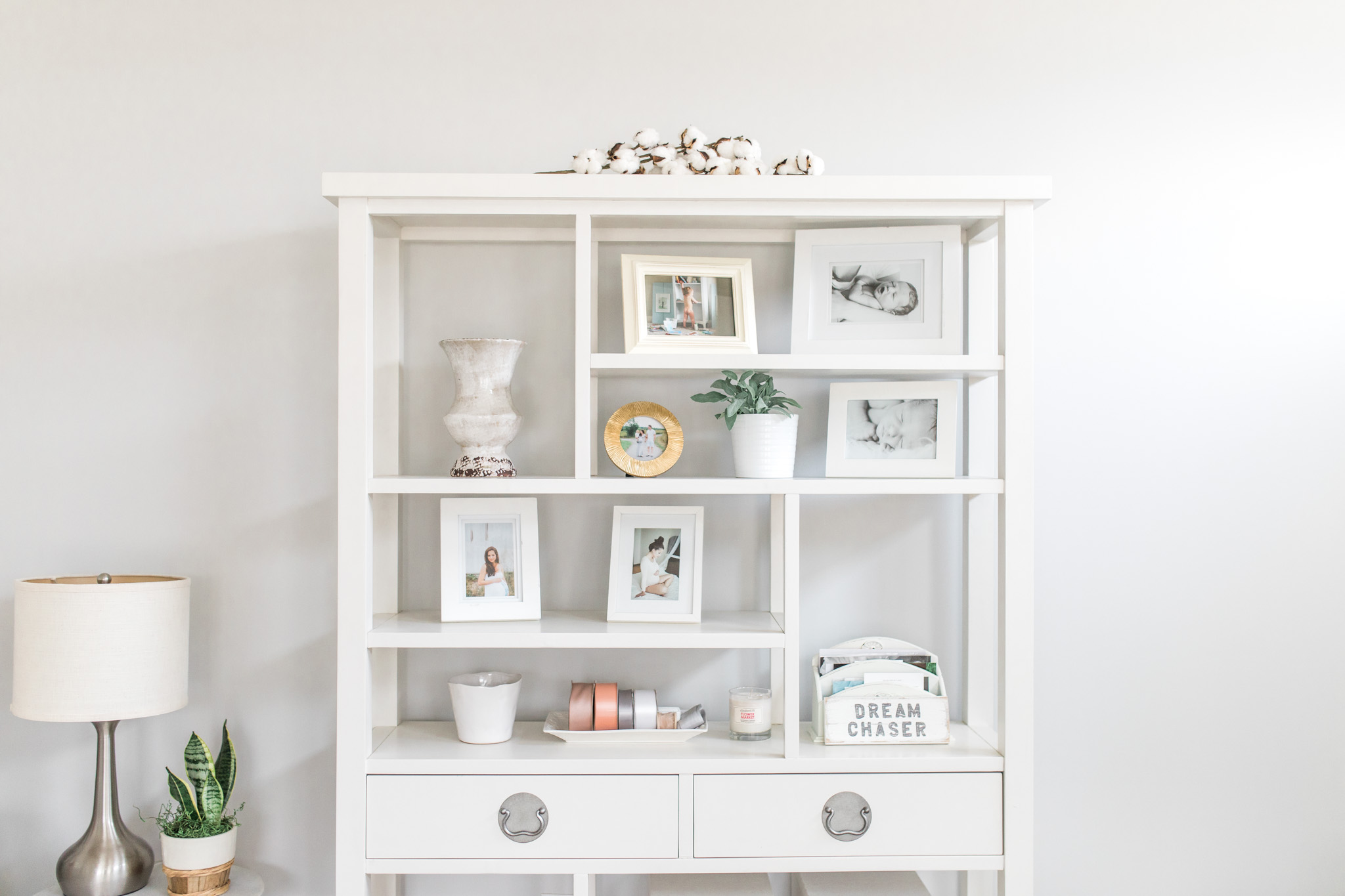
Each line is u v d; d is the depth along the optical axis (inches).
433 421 72.3
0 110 71.6
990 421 71.9
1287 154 73.2
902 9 73.1
